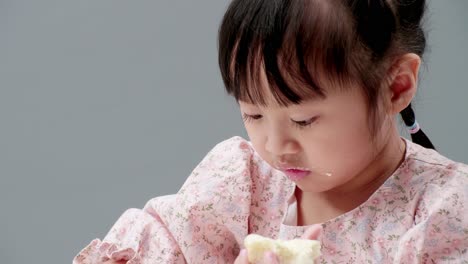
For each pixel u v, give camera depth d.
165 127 1.94
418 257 0.82
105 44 2.04
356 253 0.89
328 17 0.75
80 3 2.08
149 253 1.02
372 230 0.88
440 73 1.69
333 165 0.81
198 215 0.99
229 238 1.00
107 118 1.97
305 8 0.75
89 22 2.07
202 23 2.01
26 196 1.92
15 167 1.95
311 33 0.74
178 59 1.98
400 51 0.81
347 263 0.89
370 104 0.79
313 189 0.86
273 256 0.77
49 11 2.08
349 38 0.76
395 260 0.84
